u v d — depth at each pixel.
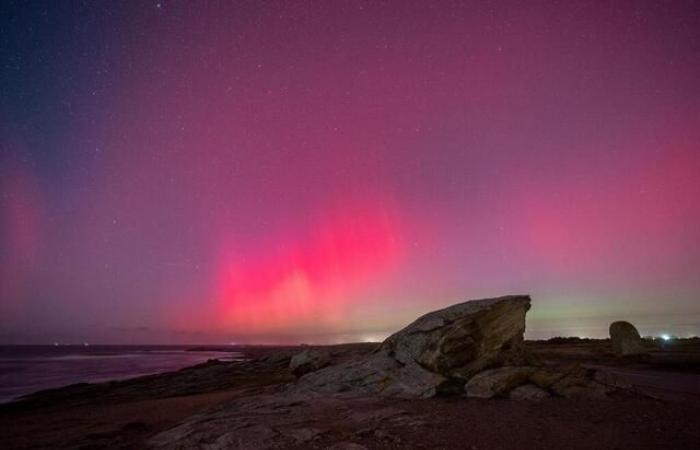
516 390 15.68
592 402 14.45
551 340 60.69
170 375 44.50
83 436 15.10
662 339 54.16
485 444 10.09
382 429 11.45
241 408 15.60
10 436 16.75
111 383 40.03
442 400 15.33
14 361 103.25
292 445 10.20
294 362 27.02
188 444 11.08
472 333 18.14
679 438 10.23
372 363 19.08
